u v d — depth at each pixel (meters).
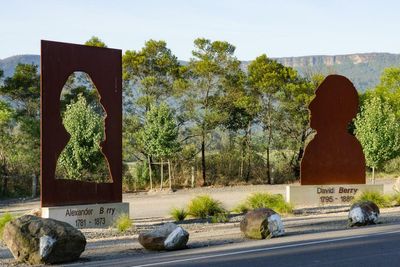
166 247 14.12
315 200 27.69
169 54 50.03
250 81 50.38
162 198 38.34
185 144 49.84
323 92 28.09
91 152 36.22
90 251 14.80
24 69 48.78
